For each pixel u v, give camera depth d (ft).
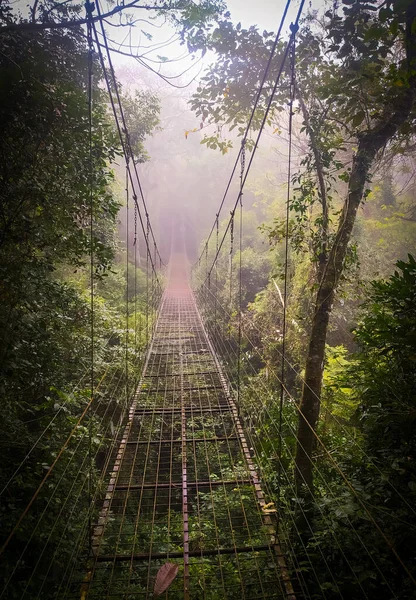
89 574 8.88
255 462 13.50
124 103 22.59
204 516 11.81
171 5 11.12
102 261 11.55
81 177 10.88
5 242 9.85
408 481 8.51
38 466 10.17
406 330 8.23
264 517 10.73
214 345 28.48
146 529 11.55
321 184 12.29
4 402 9.91
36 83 9.44
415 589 6.97
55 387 11.27
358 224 24.14
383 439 9.67
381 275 22.59
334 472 11.34
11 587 8.32
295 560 9.37
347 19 9.35
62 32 12.01
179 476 14.15
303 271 20.39
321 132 12.63
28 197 10.10
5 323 9.75
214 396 19.40
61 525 9.68
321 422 13.97
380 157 11.87
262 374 20.34
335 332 20.58
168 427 16.83
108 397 17.49
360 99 10.47
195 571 9.47
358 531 8.56
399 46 11.54
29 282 10.62
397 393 9.04
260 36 13.15
